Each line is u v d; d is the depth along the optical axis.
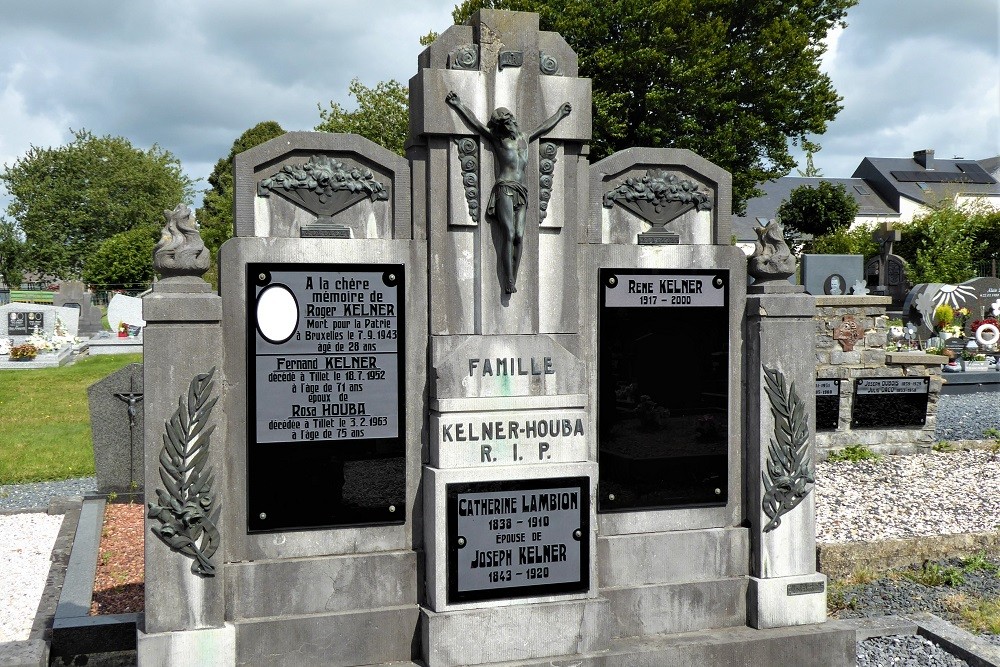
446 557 5.37
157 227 70.56
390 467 5.52
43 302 54.22
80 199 72.44
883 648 6.05
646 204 6.05
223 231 49.66
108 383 9.77
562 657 5.50
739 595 6.09
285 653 5.23
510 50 5.64
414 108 5.62
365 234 5.52
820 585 6.13
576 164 5.83
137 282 56.88
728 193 6.16
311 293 5.35
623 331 5.95
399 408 5.52
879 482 10.35
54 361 24.28
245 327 5.25
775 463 6.10
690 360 6.09
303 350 5.34
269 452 5.30
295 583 5.30
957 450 12.15
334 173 5.43
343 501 5.43
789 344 6.13
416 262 5.54
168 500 5.01
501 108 5.55
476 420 5.49
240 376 5.25
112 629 5.76
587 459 5.72
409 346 5.54
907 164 64.38
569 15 26.05
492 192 5.59
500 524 5.46
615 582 5.90
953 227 39.75
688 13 26.86
